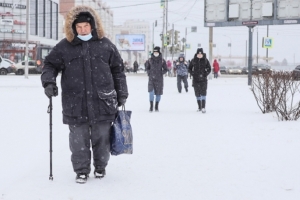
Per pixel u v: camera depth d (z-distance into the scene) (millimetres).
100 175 4801
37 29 67438
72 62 4559
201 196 4129
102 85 4586
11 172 5055
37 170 5137
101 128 4645
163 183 4582
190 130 8055
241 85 24578
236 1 25922
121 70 4840
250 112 10844
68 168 5246
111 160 5648
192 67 11133
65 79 4602
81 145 4629
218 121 9234
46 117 10039
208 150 6191
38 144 6758
